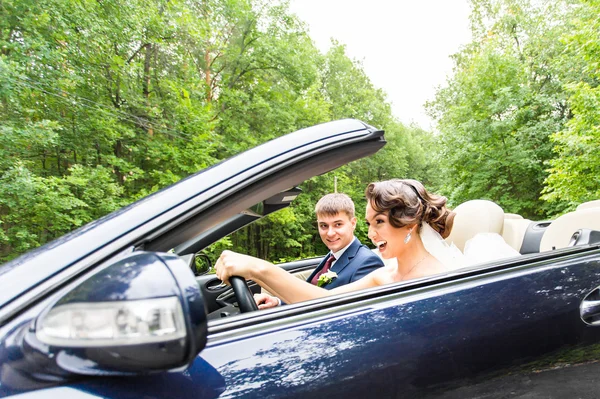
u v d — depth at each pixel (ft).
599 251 4.52
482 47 59.00
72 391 1.92
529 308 3.51
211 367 2.44
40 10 26.48
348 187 62.90
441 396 2.95
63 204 25.71
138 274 1.89
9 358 1.96
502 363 3.24
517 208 47.85
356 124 3.50
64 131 30.04
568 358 3.58
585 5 30.37
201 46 44.01
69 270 2.32
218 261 4.06
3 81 23.91
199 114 38.70
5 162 24.32
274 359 2.59
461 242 7.91
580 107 26.96
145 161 37.73
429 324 3.11
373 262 6.45
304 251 54.39
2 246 25.76
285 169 3.12
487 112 49.26
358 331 2.92
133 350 1.75
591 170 27.94
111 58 32.09
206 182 2.91
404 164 87.92
